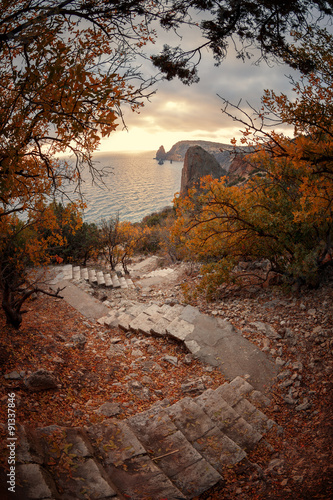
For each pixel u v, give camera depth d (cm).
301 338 601
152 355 661
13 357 523
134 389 540
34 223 588
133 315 850
